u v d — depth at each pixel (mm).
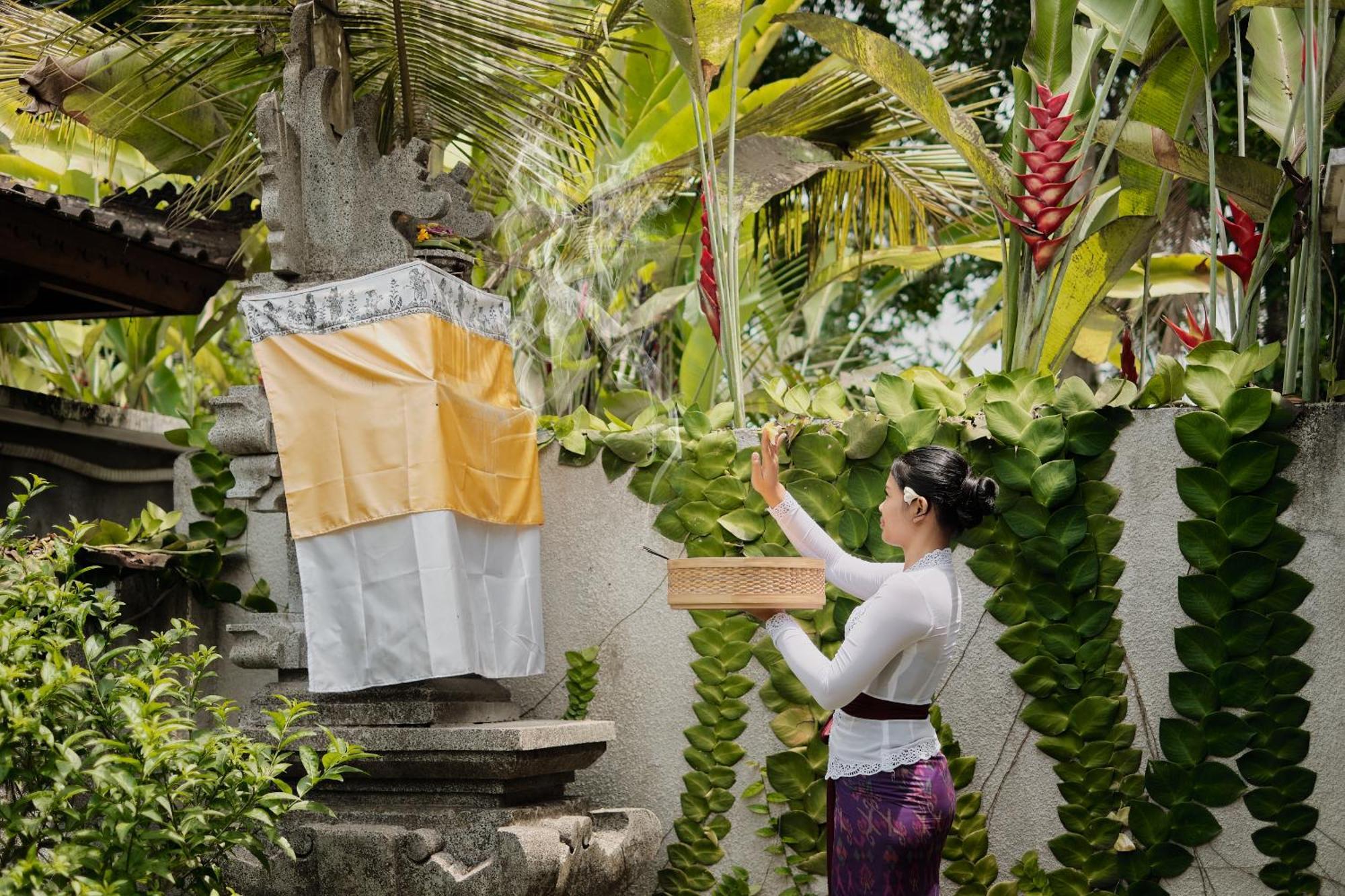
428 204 3500
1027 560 3664
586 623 4094
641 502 4070
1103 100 4258
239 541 4391
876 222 6367
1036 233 4160
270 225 3539
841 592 3824
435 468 3309
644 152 5637
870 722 2809
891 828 2750
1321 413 3482
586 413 4250
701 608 2934
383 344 3398
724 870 3900
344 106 3742
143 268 5238
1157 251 7316
